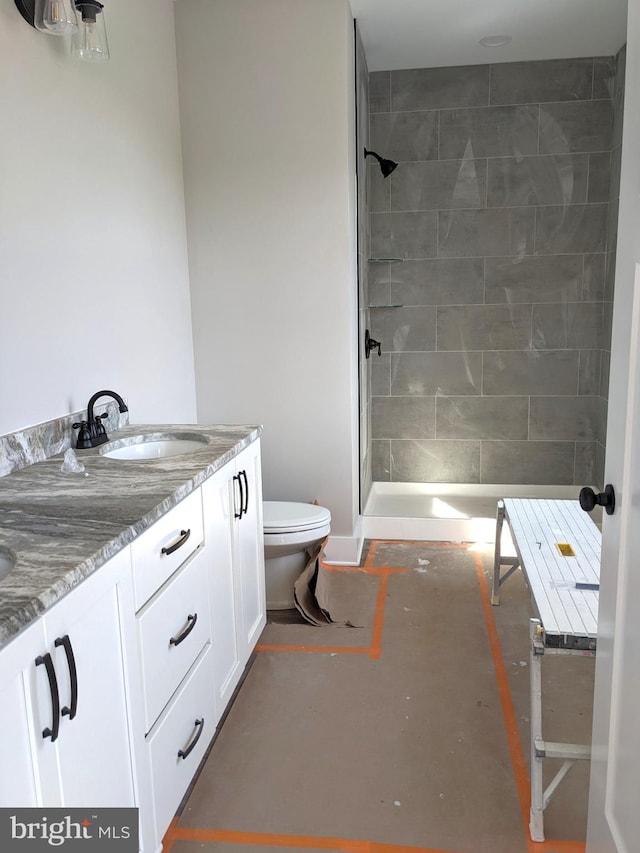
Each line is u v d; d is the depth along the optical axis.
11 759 1.00
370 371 4.23
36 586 1.09
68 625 1.16
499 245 4.02
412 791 1.86
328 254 3.16
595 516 3.86
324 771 1.94
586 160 3.87
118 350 2.51
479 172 3.97
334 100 3.04
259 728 2.14
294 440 3.36
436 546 3.70
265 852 1.66
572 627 1.62
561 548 2.16
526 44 3.58
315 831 1.72
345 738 2.08
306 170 3.11
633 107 1.21
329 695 2.31
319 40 3.01
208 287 3.28
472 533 3.75
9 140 1.85
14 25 1.86
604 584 1.39
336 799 1.83
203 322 3.31
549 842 1.68
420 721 2.16
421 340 4.19
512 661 2.50
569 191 3.91
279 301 3.24
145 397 2.77
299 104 3.07
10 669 0.99
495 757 1.99
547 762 1.97
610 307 3.81
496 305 4.08
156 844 1.55
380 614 2.90
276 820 1.76
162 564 1.59
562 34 3.45
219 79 3.10
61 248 2.11
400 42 3.54
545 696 2.28
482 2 3.07
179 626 1.70
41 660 1.07
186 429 2.44
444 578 3.26
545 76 3.83
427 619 2.85
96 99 2.32
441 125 3.95
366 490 3.99
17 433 1.89
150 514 1.48
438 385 4.22
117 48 2.48
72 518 1.45
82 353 2.25
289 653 2.59
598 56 3.76
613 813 1.30
